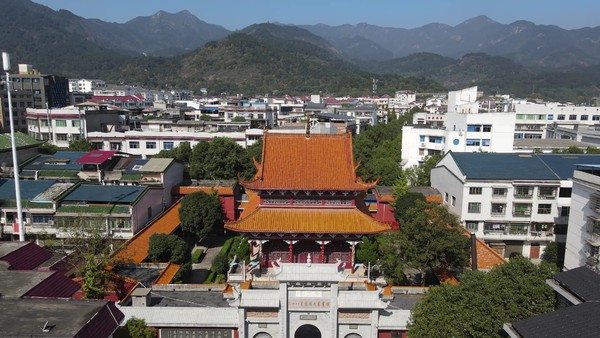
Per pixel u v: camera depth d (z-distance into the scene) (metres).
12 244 38.62
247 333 42.09
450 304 37.59
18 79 172.38
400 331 42.72
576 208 57.28
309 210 59.34
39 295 29.23
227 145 99.69
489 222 75.19
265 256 60.53
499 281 38.22
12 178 76.50
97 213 67.94
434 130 115.00
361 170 101.38
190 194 77.31
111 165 86.44
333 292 41.12
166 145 120.19
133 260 57.59
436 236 53.50
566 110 153.25
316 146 61.84
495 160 79.38
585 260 54.22
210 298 47.78
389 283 57.59
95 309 26.88
